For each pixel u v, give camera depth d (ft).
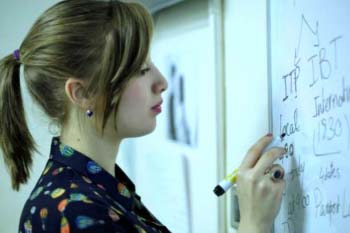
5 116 2.47
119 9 2.15
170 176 4.14
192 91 3.72
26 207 2.17
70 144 2.33
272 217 2.36
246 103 3.07
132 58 2.11
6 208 4.47
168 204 4.22
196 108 3.67
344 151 2.14
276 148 2.49
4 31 4.37
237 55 3.15
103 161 2.40
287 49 2.57
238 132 3.19
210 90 3.46
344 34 2.10
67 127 2.34
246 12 3.02
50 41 2.16
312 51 2.34
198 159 3.70
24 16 4.44
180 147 3.96
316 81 2.32
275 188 2.36
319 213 2.36
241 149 3.16
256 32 2.92
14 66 2.46
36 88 2.32
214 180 3.48
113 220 1.98
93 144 2.32
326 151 2.27
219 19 3.28
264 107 2.88
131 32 2.10
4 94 2.45
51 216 1.96
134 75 2.20
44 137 3.89
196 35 3.60
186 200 3.92
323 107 2.28
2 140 2.51
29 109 2.93
